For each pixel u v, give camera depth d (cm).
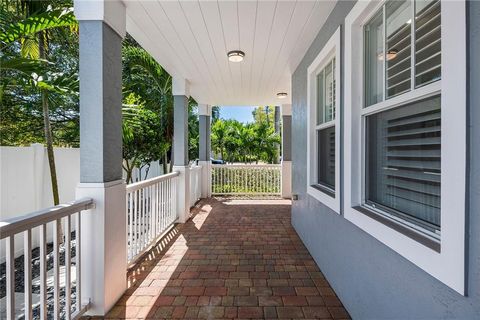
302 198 378
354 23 201
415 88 144
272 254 330
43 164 352
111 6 217
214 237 396
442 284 114
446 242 111
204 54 360
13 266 138
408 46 155
